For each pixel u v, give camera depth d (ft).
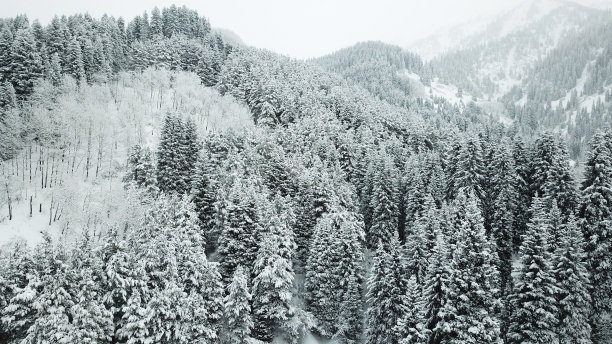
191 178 220.64
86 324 117.80
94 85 312.29
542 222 134.41
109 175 238.48
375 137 326.65
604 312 144.05
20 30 308.19
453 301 124.47
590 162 168.96
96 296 129.08
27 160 233.55
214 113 328.70
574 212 175.83
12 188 207.62
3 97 250.16
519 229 199.62
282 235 177.47
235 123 315.99
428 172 240.73
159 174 219.82
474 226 132.26
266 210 181.47
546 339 123.75
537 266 127.34
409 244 173.88
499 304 126.11
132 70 391.24
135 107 305.94
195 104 337.52
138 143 240.53
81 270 125.90
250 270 171.94
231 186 206.69
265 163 239.91
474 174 208.85
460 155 222.07
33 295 120.88
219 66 433.07
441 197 219.82
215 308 142.61
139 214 183.32
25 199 208.85
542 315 126.00
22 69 280.92
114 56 390.42
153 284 133.59
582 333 127.75
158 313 125.59
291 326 163.12
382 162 247.09
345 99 394.11
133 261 136.67
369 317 161.27
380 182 219.41
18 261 129.59
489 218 199.21
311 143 288.30
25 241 140.87
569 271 130.00
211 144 248.52
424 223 185.98
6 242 182.70
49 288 119.85
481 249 129.08
